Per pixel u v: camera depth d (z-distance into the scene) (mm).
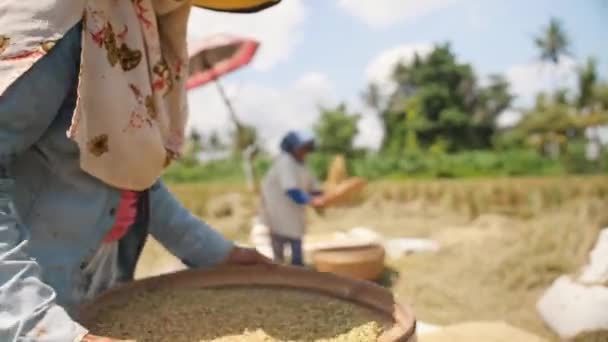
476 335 2539
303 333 1313
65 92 1243
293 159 6316
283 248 6398
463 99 47906
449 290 5480
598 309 4152
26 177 1295
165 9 1467
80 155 1233
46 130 1276
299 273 1684
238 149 40625
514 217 10641
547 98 44906
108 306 1467
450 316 4957
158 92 1427
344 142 45375
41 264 1286
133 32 1346
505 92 48188
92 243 1372
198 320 1389
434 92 46125
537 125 43344
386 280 5926
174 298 1552
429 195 16078
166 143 1504
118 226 1476
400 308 1377
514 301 5203
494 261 5953
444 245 6801
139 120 1328
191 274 1684
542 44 49812
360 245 5875
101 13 1268
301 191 6125
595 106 43469
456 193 15406
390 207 10805
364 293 1527
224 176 37969
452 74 47656
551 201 14008
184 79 1560
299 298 1570
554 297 4684
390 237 8453
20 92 1142
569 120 42469
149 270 6473
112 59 1280
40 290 1052
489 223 8141
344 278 1599
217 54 7766
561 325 4352
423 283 5699
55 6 1152
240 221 10008
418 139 46281
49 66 1194
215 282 1692
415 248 6777
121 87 1293
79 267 1360
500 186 16172
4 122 1139
